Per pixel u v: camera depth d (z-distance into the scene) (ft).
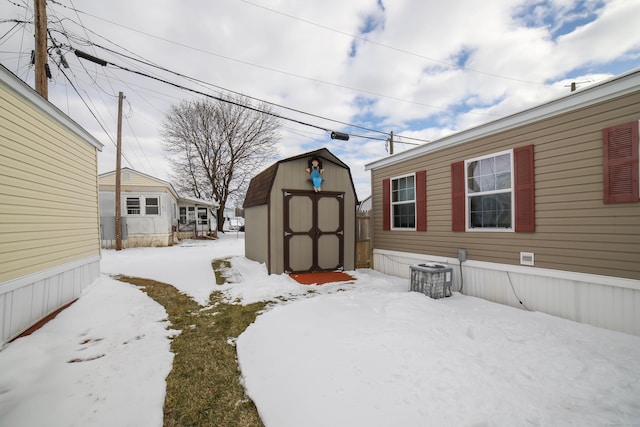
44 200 12.96
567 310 12.07
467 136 16.21
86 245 17.87
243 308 14.73
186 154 74.13
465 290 16.51
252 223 28.04
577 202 11.73
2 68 9.85
